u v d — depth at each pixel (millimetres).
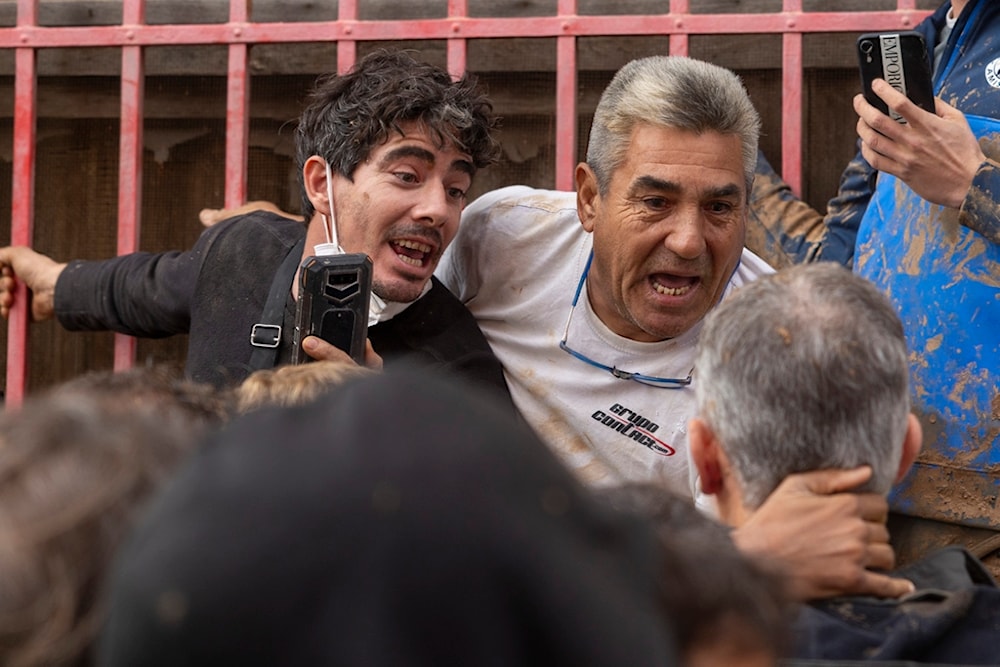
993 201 2557
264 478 737
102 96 4266
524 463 765
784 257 3305
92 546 901
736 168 2732
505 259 3059
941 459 2688
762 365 1627
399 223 2820
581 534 771
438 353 2908
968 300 2658
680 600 1031
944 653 1526
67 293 3354
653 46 3865
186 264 3137
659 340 2938
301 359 2678
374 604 714
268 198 4203
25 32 3594
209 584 715
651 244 2740
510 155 4062
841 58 3785
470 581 722
